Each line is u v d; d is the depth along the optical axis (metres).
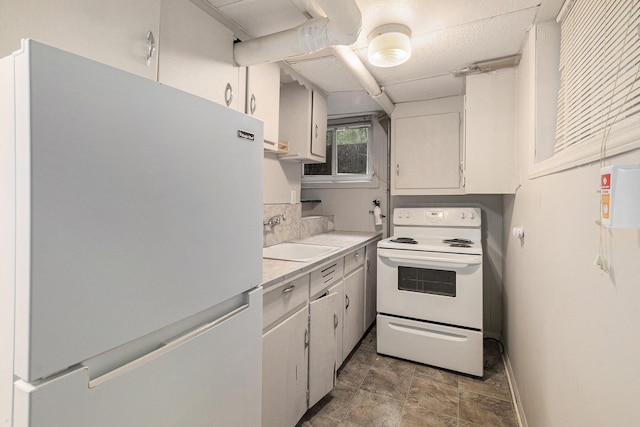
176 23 1.24
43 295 0.50
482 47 1.71
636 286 0.61
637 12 0.67
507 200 2.32
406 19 1.44
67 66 0.53
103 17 0.99
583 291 0.87
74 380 0.55
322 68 2.03
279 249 2.33
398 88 2.34
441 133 2.56
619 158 0.66
